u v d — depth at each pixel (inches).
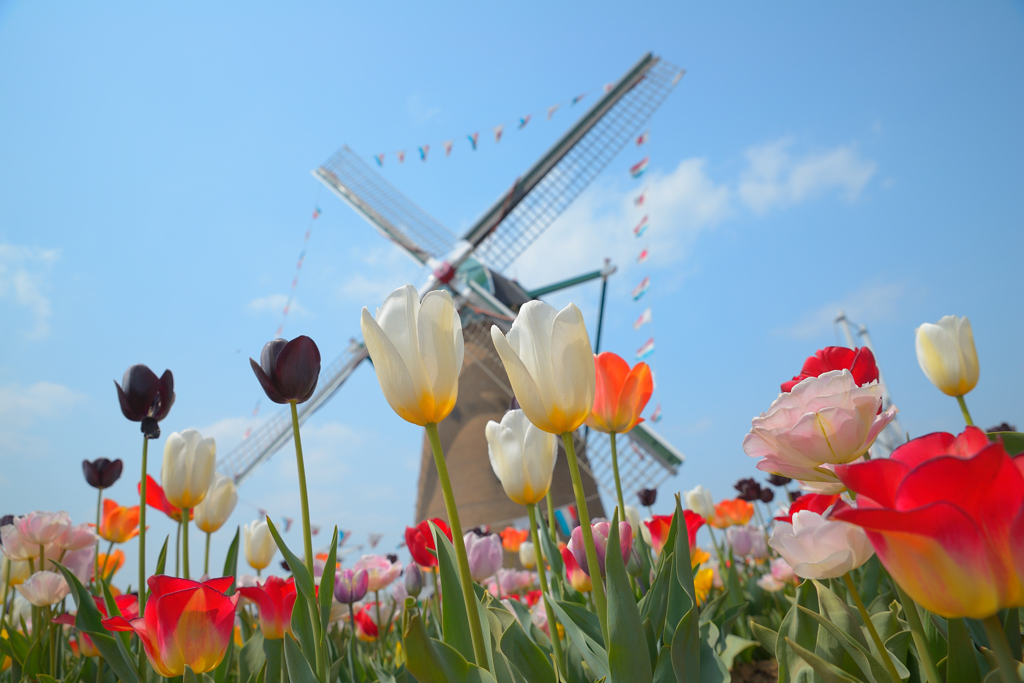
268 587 87.3
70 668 112.7
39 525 112.7
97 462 132.0
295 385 74.4
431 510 839.7
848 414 49.3
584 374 54.9
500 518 769.6
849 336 900.6
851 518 27.8
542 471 73.9
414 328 54.5
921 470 27.4
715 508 188.5
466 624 56.4
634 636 48.9
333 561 74.3
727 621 108.2
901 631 63.4
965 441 32.2
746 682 111.8
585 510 55.8
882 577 89.1
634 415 85.0
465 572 52.6
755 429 54.4
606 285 869.2
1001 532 27.5
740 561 187.2
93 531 121.7
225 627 66.9
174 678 72.0
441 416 54.4
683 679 54.9
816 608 94.3
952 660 49.9
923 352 85.4
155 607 65.7
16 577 123.8
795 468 53.2
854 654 53.5
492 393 855.7
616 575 50.1
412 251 931.3
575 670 76.5
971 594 27.1
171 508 106.3
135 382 88.0
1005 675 27.2
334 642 107.7
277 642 86.3
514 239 971.9
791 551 55.9
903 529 27.4
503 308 855.7
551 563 99.0
